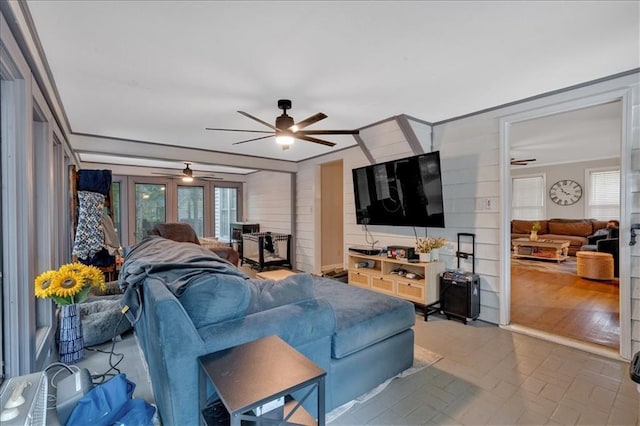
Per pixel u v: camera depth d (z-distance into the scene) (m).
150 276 1.75
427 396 2.02
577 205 7.45
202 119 3.51
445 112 3.38
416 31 1.88
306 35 1.90
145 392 1.98
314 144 4.81
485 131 3.34
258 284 1.90
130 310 2.03
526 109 3.01
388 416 1.83
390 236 4.41
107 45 1.99
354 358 1.95
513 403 1.96
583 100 2.68
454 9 1.68
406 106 3.18
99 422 1.35
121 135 4.21
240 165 5.68
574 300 4.03
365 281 4.19
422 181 3.54
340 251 6.60
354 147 4.96
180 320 1.33
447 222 3.71
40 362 2.05
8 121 1.66
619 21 1.79
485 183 3.36
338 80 2.54
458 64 2.29
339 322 1.95
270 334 1.55
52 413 1.49
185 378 1.33
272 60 2.20
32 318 1.81
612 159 6.95
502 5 1.65
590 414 1.86
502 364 2.44
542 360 2.50
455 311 3.38
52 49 2.02
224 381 1.12
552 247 6.67
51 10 1.62
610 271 4.99
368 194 4.28
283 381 1.12
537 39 1.98
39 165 2.38
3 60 1.49
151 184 7.48
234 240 8.01
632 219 2.45
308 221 6.22
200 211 8.21
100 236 3.76
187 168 6.22
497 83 2.64
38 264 2.38
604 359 2.52
